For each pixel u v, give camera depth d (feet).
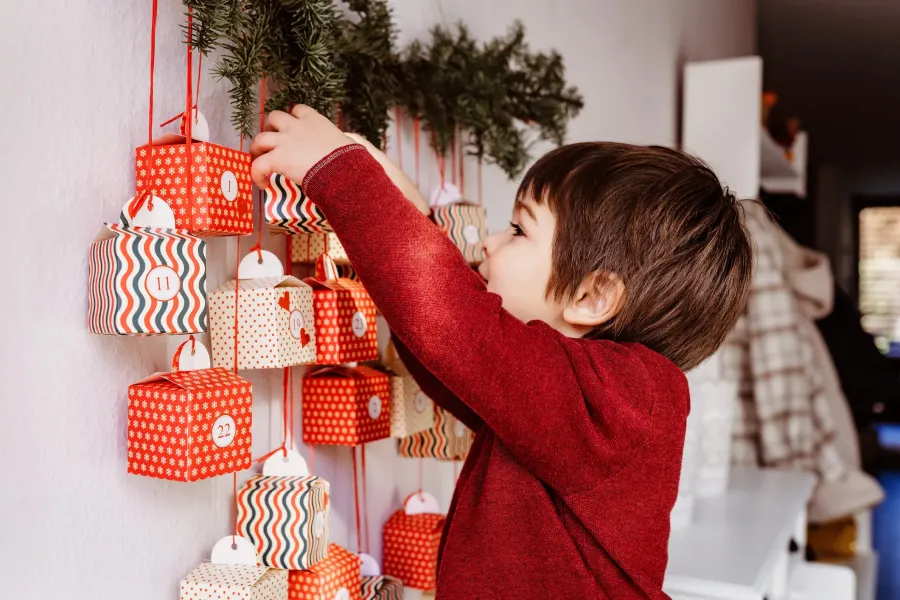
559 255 2.65
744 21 11.49
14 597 1.95
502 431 2.30
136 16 2.27
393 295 2.22
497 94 3.50
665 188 2.65
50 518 2.04
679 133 8.48
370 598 3.07
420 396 3.44
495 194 4.87
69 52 2.07
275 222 2.59
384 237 2.22
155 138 2.34
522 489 2.43
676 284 2.63
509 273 2.76
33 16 1.97
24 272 1.97
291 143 2.33
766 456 7.18
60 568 2.07
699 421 5.03
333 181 2.24
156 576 2.36
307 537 2.56
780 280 7.29
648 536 2.47
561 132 4.06
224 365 2.52
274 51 2.48
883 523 13.38
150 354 2.34
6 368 1.93
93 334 2.16
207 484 2.56
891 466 18.44
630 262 2.59
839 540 8.16
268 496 2.60
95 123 2.15
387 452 3.66
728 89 8.00
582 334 2.79
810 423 7.27
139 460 2.20
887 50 13.42
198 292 2.16
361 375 3.00
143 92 2.31
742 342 7.47
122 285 2.02
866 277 24.97
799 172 11.25
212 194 2.24
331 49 2.62
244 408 2.28
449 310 2.22
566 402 2.27
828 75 14.69
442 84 3.46
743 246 2.85
